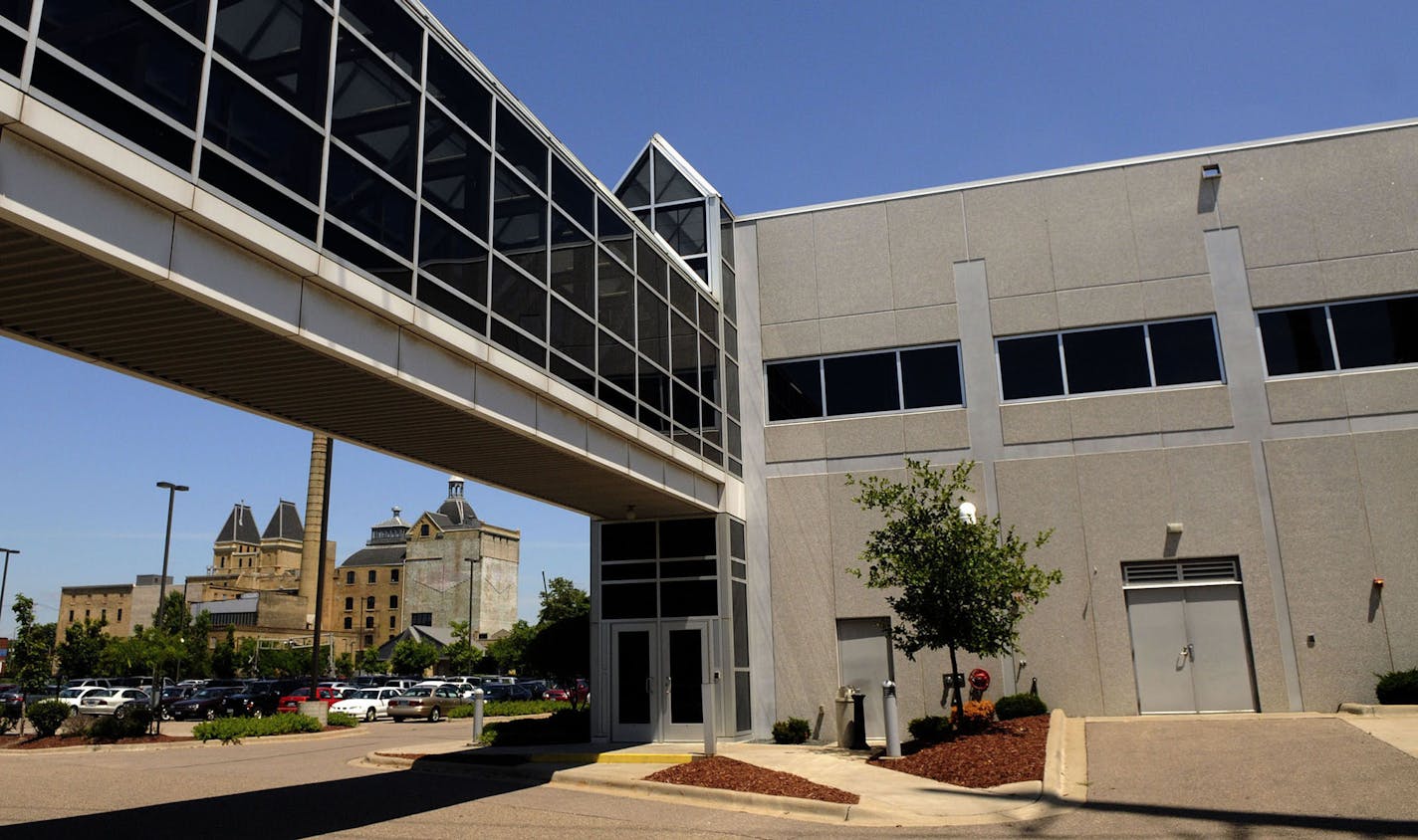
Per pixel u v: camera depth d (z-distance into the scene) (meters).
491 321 12.42
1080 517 19.59
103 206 7.41
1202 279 20.03
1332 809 9.94
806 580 20.80
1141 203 20.64
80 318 8.81
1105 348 20.28
